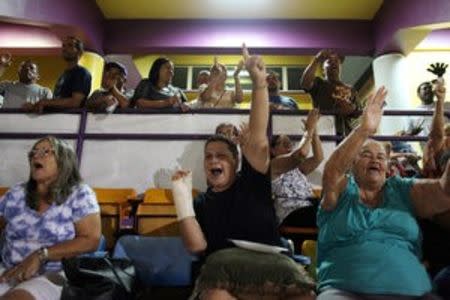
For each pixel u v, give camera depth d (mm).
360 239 1699
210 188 1854
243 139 1806
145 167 3201
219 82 3787
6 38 5863
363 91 7254
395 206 1772
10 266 1893
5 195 2049
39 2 5113
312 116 2762
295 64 7367
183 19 6121
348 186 1838
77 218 1947
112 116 3303
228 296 1449
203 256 1731
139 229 2697
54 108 3303
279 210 2658
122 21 6125
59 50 5891
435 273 1988
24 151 3232
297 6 5906
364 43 5984
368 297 1577
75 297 1688
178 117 3291
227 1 5859
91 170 3191
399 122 4191
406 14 5238
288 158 2326
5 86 4102
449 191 1680
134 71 7039
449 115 3199
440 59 6262
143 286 2096
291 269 1464
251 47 5980
